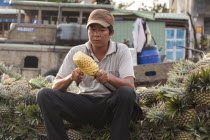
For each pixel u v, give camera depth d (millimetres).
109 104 3588
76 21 12195
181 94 3725
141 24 11875
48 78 5867
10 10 16672
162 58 13766
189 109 3703
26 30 11531
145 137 3795
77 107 3693
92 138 3867
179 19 16078
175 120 3693
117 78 3680
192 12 20828
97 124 3846
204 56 4602
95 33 3797
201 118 3678
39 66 10977
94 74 3510
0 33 17312
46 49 10984
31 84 4602
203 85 3684
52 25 11500
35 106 4020
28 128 4055
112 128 3496
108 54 3893
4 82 5328
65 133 3631
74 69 3947
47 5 11648
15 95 4316
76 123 3840
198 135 3533
